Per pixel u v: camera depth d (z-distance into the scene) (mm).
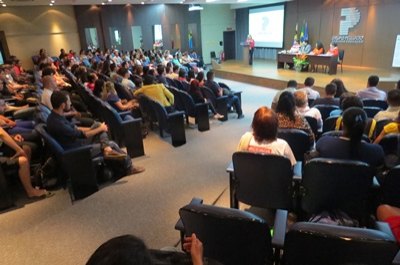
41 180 3092
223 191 3000
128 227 2461
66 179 3180
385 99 4090
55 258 2143
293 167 2033
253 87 9047
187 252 1250
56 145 2803
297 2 11820
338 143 2010
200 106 4887
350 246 1021
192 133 4945
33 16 12094
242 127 5199
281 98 2764
